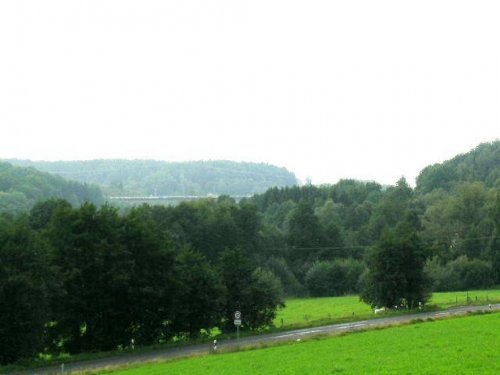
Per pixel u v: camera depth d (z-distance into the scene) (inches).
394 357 1469.0
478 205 6003.9
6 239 1916.8
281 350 1782.7
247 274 2657.5
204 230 5265.8
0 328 1838.1
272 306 2657.5
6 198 6043.3
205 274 2440.9
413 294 3186.5
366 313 3181.6
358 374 1263.5
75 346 2197.3
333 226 6368.1
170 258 2338.8
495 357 1380.4
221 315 2556.6
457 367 1267.2
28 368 1828.2
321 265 5585.6
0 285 1840.6
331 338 2025.1
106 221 2239.2
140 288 2217.0
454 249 5565.9
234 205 5836.6
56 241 2181.3
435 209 6003.9
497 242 5118.1
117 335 2255.2
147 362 1754.4
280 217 7396.7
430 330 1998.0
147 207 5073.8
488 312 2645.2
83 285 2183.8
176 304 2332.7
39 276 1924.2
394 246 3211.1
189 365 1605.6
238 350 1915.6
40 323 1925.4
